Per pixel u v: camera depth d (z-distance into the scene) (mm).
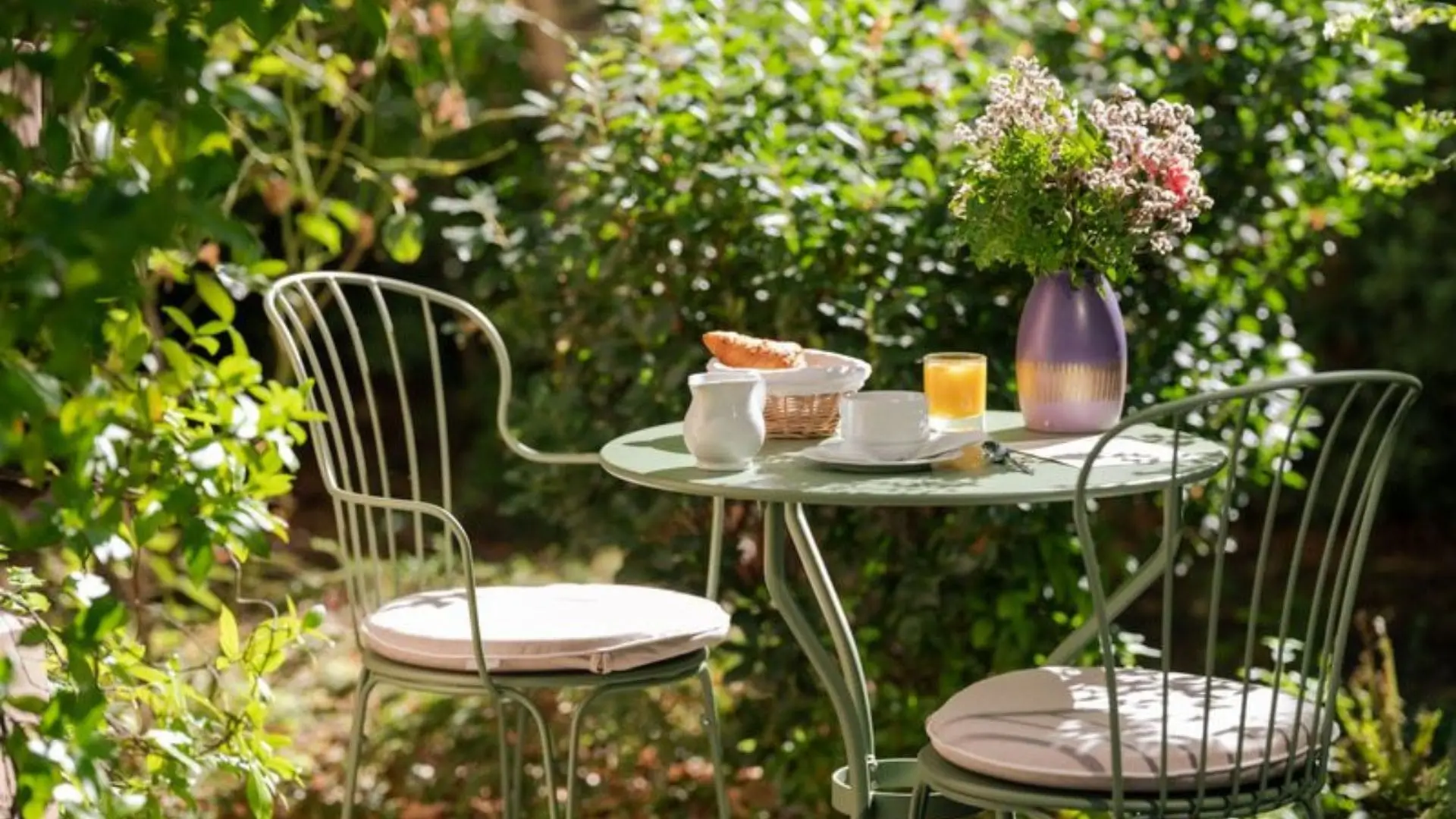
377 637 3209
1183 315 4297
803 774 4352
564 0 7105
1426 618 6281
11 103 1989
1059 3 4367
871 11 4402
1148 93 4320
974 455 2994
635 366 4332
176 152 1943
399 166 6055
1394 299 6648
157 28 2000
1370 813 4207
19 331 1897
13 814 2576
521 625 3176
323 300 6457
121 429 2215
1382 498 7066
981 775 2633
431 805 4621
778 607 3191
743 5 4586
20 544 2156
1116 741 2496
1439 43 6227
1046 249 3090
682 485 2811
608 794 4641
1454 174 6422
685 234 4262
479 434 7965
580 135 4562
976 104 4355
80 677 2279
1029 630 4234
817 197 4109
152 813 2553
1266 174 4289
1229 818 2559
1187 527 4594
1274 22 4277
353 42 5746
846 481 2797
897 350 4125
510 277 4777
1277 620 6293
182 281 2529
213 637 5832
